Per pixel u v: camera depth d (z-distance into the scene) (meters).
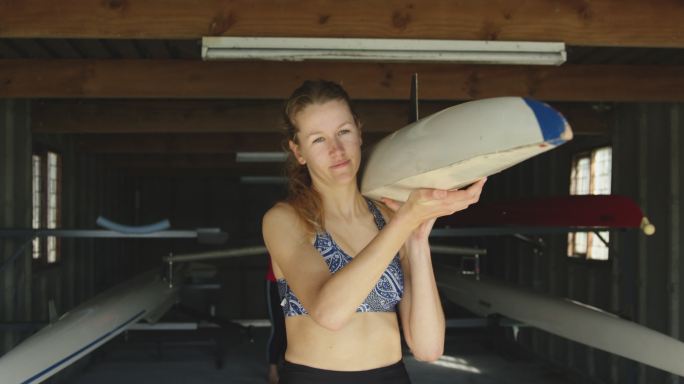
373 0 2.87
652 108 4.65
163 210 11.40
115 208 9.30
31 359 3.10
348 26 2.86
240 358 6.68
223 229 11.49
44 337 3.32
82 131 5.50
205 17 2.80
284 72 4.14
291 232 1.38
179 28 2.79
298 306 1.43
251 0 2.83
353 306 1.17
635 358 3.57
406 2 2.88
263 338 7.89
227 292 11.64
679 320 4.26
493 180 8.80
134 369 6.16
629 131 4.95
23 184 5.07
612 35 2.89
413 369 6.09
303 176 1.45
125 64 4.09
